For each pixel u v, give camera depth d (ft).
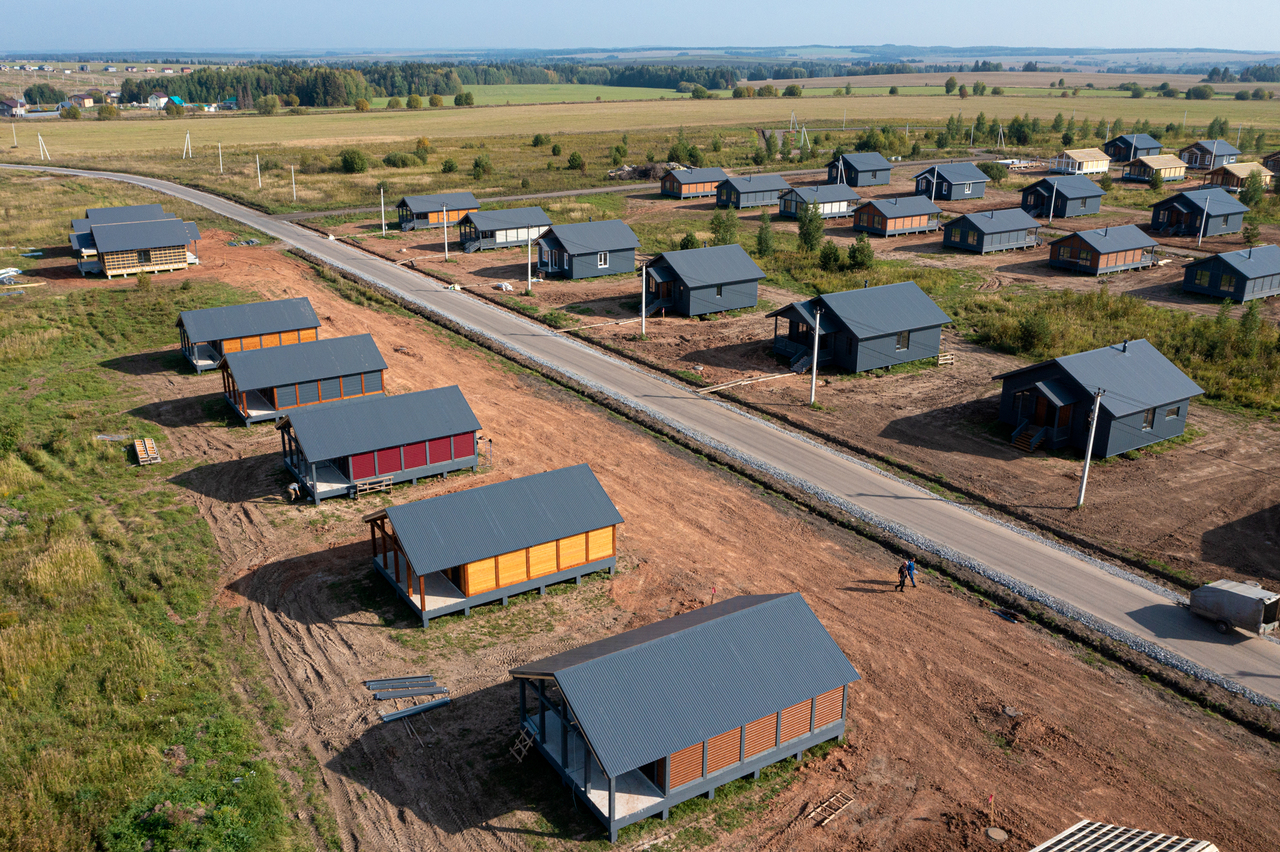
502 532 115.96
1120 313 246.06
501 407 184.24
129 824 79.00
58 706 95.25
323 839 79.36
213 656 105.09
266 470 154.81
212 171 492.95
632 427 175.32
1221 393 194.39
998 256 325.83
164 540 130.82
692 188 439.22
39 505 140.36
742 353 217.97
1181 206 351.05
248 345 200.64
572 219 380.99
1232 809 83.66
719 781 85.66
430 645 108.17
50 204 385.91
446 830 80.94
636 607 116.47
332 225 367.66
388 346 219.20
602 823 81.25
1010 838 79.82
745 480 153.89
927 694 100.17
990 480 153.99
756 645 90.84
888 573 125.80
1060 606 116.57
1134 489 151.12
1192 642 109.60
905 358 209.46
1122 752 91.40
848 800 84.94
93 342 216.74
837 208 398.01
